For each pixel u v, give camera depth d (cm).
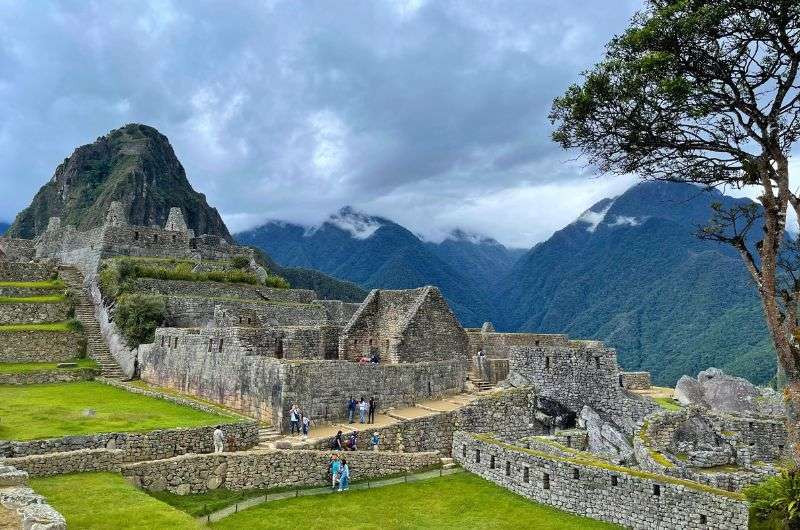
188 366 4316
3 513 1748
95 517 2028
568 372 4284
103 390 4412
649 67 2264
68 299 6050
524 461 2933
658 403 4459
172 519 2050
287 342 4153
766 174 2373
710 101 2306
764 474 3272
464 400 4103
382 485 2988
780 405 4569
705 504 2334
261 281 7500
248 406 3619
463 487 3014
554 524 2547
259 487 2783
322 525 2420
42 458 2438
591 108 2462
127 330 5297
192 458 2675
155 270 6538
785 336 2339
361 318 4641
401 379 3881
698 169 2506
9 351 5181
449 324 4653
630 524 2512
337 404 3512
